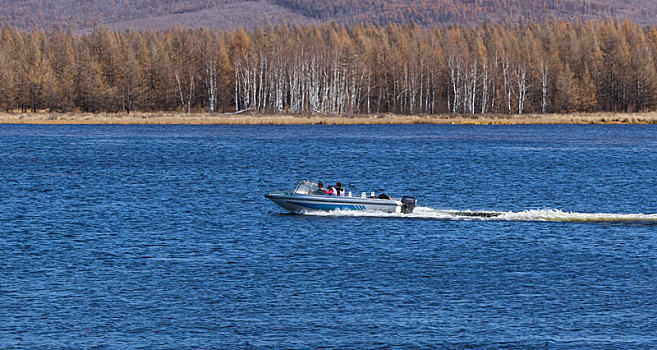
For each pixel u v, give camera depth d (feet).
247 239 416.46
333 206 483.51
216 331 272.51
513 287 324.19
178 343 261.85
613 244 401.90
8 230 440.04
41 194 595.88
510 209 544.62
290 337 267.39
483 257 375.25
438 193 624.18
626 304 301.63
